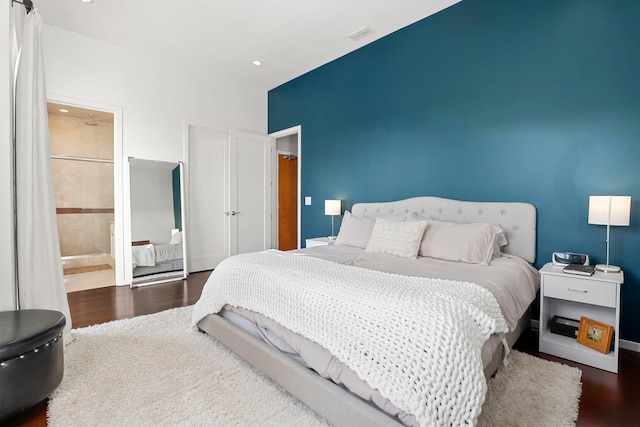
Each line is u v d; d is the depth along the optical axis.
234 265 2.10
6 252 1.83
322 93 4.37
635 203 2.16
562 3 2.43
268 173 5.26
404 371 1.14
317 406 1.39
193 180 4.48
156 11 3.08
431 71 3.21
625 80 2.19
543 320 2.17
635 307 2.18
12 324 1.57
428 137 3.25
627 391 1.69
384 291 1.41
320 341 1.40
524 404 1.54
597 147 2.30
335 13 3.13
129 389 1.65
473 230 2.47
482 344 1.25
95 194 5.06
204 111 4.57
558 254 2.34
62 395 1.60
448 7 3.06
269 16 3.16
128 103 3.90
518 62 2.65
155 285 3.88
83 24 3.33
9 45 1.86
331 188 4.30
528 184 2.62
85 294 3.49
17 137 1.95
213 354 2.04
